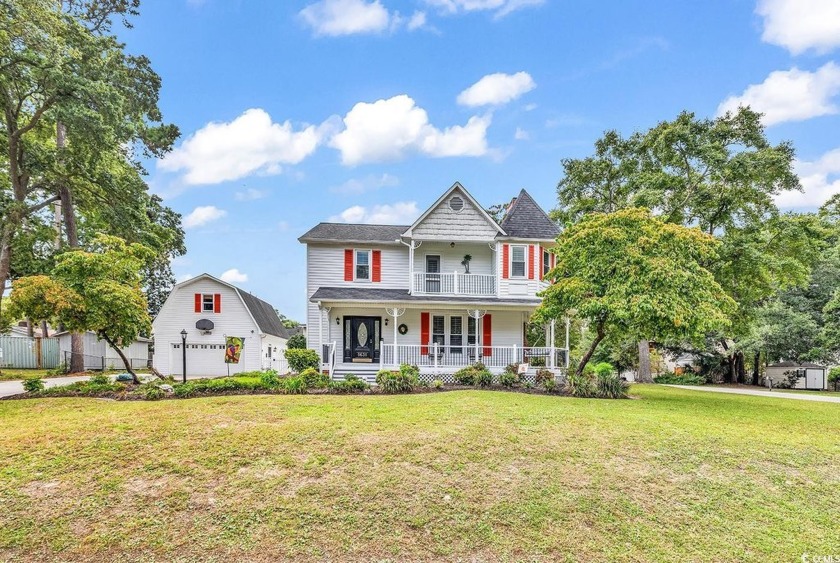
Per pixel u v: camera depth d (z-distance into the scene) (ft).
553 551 14.26
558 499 17.40
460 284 59.21
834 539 15.43
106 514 15.89
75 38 53.21
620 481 19.17
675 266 39.01
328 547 14.19
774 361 88.74
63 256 40.37
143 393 35.99
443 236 58.90
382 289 61.21
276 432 24.18
